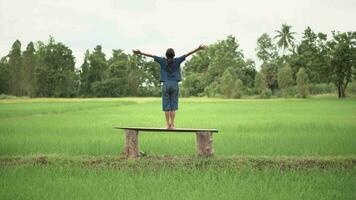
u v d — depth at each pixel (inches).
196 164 515.5
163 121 1207.6
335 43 3705.7
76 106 2247.8
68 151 609.6
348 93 4065.0
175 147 644.1
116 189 406.3
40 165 524.1
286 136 778.2
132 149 550.6
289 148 624.7
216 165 508.7
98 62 5064.0
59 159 546.3
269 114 1498.5
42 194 390.0
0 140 733.9
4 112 1649.9
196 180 439.8
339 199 374.6
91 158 550.0
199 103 2721.5
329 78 3710.6
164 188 410.6
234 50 4569.4
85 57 5073.8
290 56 4384.8
